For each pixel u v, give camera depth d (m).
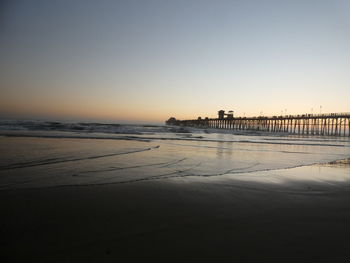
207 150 16.02
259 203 5.25
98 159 10.33
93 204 4.82
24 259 2.92
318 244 3.47
